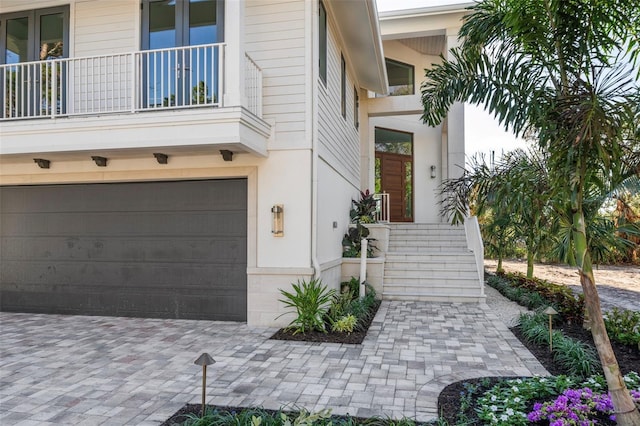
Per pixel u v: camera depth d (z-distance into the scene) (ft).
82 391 14.06
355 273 31.55
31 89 25.50
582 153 10.31
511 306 28.84
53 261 26.16
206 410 12.07
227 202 24.13
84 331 21.88
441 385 14.29
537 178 12.40
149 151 22.17
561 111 10.71
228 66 19.98
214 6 23.31
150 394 13.79
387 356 17.65
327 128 27.04
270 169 23.11
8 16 25.99
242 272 23.88
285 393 13.76
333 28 29.43
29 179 25.82
